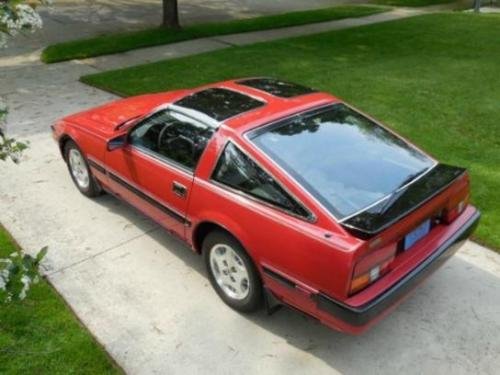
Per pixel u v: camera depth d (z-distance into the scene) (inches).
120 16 658.2
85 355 148.9
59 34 556.7
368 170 148.6
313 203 134.8
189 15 682.2
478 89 388.2
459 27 619.5
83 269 186.9
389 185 145.0
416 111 340.2
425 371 144.7
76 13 665.6
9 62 450.3
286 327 160.4
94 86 385.4
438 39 555.2
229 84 189.5
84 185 231.5
